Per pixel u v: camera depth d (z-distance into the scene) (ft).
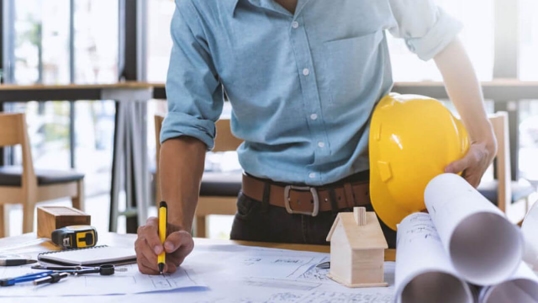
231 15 4.05
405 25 4.30
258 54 4.10
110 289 2.78
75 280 2.95
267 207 4.43
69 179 10.47
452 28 4.35
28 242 3.88
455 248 2.30
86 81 13.80
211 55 4.19
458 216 2.24
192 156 3.86
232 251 3.57
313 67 4.06
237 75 4.17
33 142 14.37
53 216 3.92
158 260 2.97
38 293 2.74
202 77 4.09
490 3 11.27
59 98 11.14
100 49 13.64
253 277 2.99
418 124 3.73
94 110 14.23
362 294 2.69
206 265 3.23
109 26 13.52
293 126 4.26
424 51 4.40
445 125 3.74
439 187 2.71
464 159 3.69
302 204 4.28
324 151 4.20
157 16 13.38
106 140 14.30
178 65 4.11
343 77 4.09
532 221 3.08
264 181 4.44
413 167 3.67
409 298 2.34
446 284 2.37
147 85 10.88
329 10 4.00
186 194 3.74
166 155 3.85
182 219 3.62
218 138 7.23
